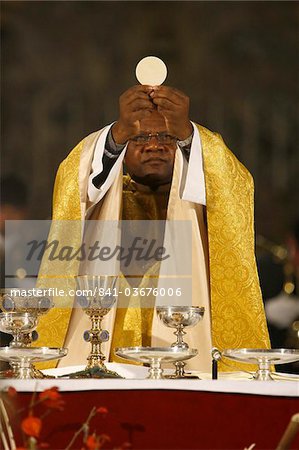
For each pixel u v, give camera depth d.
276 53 42.41
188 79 42.41
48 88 42.28
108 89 42.38
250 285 12.52
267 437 8.84
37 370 10.48
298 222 21.97
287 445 8.03
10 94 42.12
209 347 12.45
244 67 42.44
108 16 42.59
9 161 41.62
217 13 42.59
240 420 8.88
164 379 9.05
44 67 42.28
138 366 10.91
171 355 9.73
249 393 8.88
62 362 12.39
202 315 10.67
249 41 42.53
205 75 42.38
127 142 12.45
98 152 12.53
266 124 42.12
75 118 42.19
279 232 40.75
